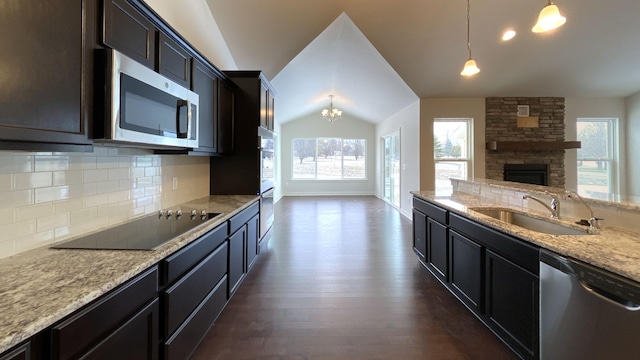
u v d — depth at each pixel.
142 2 1.46
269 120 3.83
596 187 5.43
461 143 5.40
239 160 3.26
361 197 8.99
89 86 1.17
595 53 4.09
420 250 3.24
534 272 1.50
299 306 2.33
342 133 9.41
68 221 1.45
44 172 1.32
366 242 4.14
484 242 1.97
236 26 3.43
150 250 1.29
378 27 3.66
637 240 1.41
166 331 1.32
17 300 0.84
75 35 1.09
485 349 1.80
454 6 3.32
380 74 4.97
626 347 1.01
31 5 0.93
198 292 1.66
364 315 2.20
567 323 1.25
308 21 3.45
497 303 1.84
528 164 5.27
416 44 3.94
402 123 6.36
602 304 1.10
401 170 6.39
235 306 2.33
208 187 3.23
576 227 1.74
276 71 4.18
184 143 1.80
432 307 2.32
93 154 1.60
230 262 2.23
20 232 1.22
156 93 1.52
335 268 3.14
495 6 3.31
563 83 4.86
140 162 2.04
